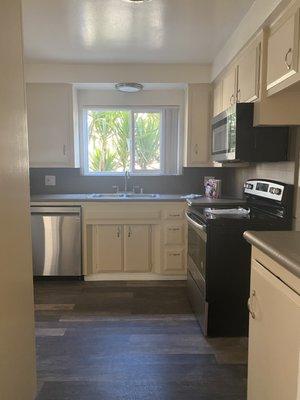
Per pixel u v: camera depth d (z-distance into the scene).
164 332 2.49
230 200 3.41
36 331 2.50
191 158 3.78
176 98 4.06
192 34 2.80
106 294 3.24
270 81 2.11
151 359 2.14
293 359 1.07
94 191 4.10
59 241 3.50
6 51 1.34
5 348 1.36
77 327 2.56
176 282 3.58
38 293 3.25
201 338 2.40
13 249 1.44
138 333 2.47
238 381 1.93
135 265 3.61
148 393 1.83
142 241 3.58
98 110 4.11
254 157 2.46
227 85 3.07
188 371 2.02
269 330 1.26
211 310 2.39
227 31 2.74
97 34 2.80
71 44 3.03
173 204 3.54
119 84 3.58
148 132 4.16
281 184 2.41
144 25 2.62
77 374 2.00
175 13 2.41
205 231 2.35
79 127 4.08
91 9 2.34
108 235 3.56
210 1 2.22
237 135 2.46
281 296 1.16
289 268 1.04
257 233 1.46
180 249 3.59
